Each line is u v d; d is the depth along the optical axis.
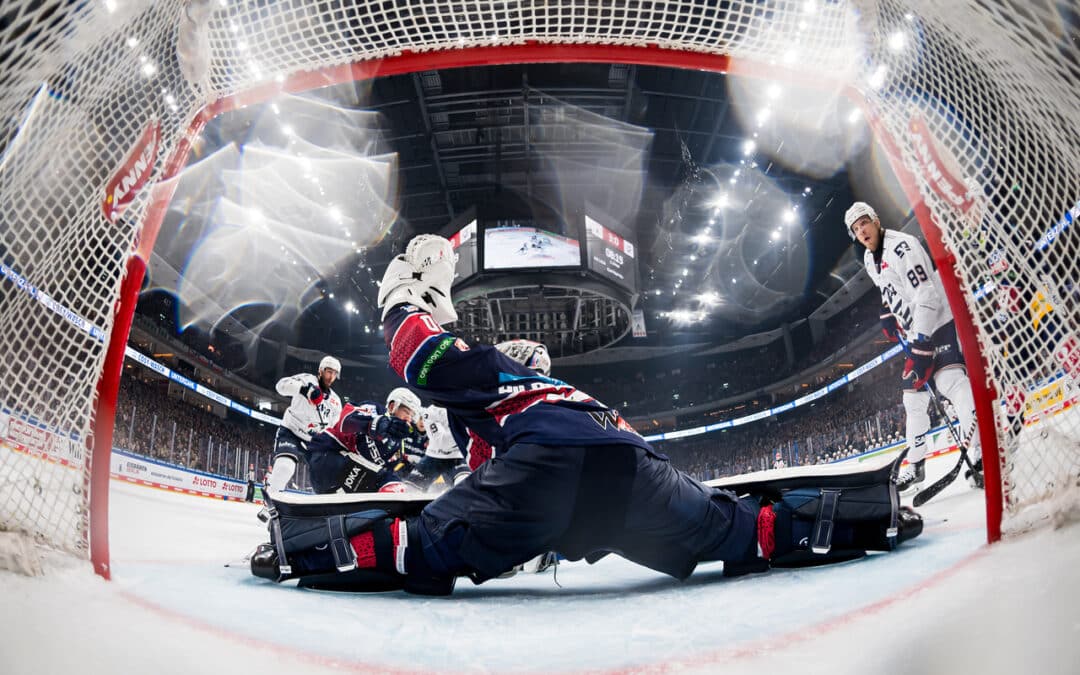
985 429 1.60
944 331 3.62
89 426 1.51
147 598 1.36
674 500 1.84
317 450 5.04
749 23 2.08
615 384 39.78
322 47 2.07
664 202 27.98
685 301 35.06
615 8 2.13
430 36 2.18
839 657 0.99
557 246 22.56
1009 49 1.44
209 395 24.52
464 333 27.42
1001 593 1.06
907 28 1.79
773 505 1.97
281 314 31.41
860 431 23.19
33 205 1.45
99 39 1.41
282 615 1.42
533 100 21.78
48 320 1.47
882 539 1.90
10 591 1.11
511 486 1.82
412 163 24.73
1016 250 1.62
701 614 1.40
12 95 1.29
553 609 1.63
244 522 8.16
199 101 1.92
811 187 24.28
